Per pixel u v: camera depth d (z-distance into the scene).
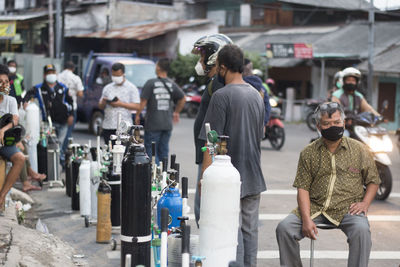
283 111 57.78
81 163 16.19
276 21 74.19
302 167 10.55
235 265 7.02
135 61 38.75
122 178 9.36
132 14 81.44
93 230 14.97
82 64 74.19
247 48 66.25
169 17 83.88
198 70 11.88
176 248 9.53
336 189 10.34
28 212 16.91
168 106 20.58
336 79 22.94
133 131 9.61
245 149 10.18
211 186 8.88
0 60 50.66
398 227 16.06
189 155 29.23
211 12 82.31
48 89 22.33
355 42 58.31
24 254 11.00
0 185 14.38
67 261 11.76
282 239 10.33
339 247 14.12
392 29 60.03
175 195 11.09
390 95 52.31
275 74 64.81
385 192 19.27
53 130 20.91
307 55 55.34
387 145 19.34
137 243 9.27
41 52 78.75
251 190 10.30
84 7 80.81
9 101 15.37
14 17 65.81
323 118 10.14
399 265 11.85
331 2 68.50
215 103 10.16
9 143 14.20
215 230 8.91
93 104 38.06
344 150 10.42
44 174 20.55
